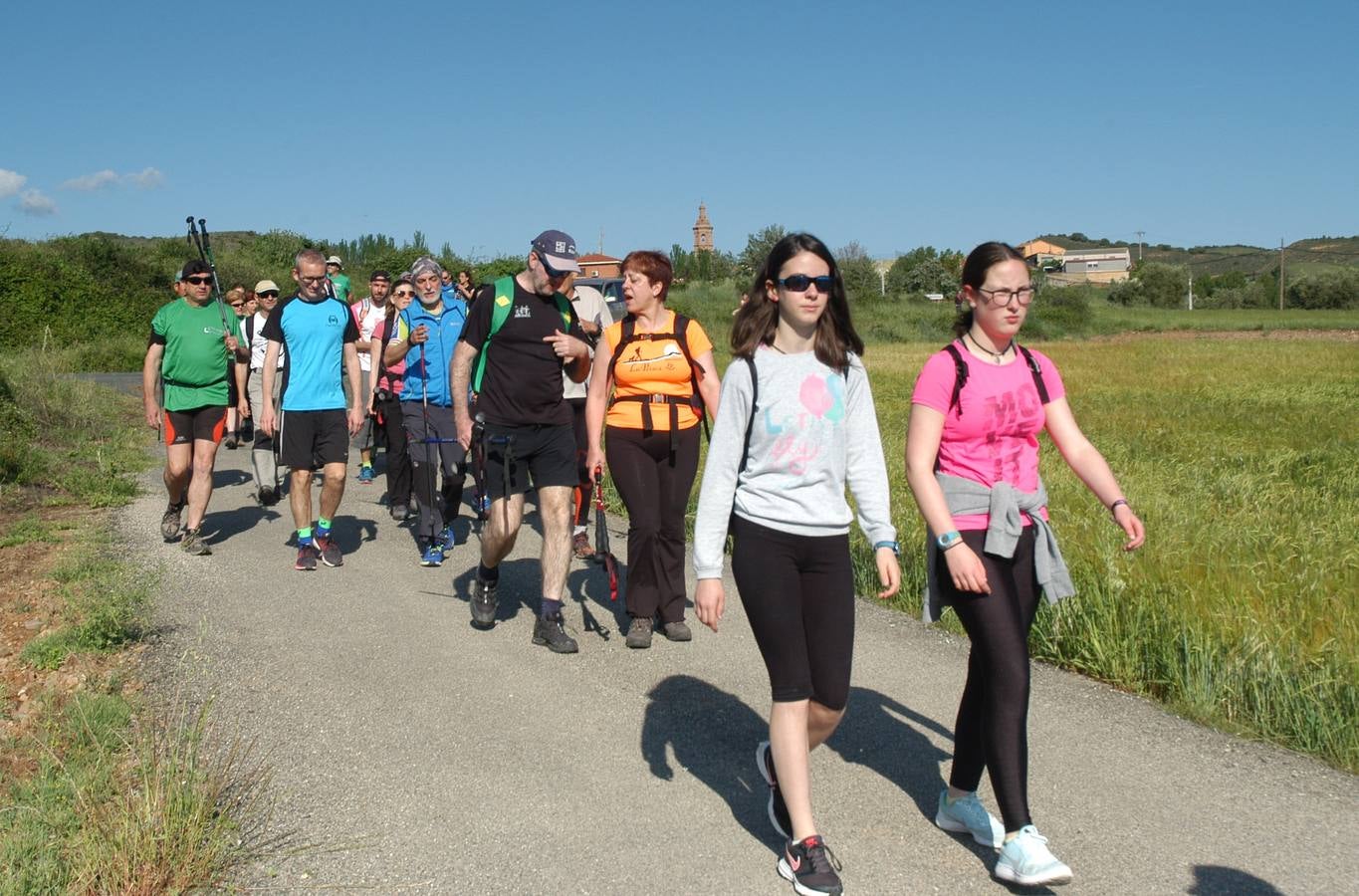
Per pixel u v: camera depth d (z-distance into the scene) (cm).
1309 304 8588
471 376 596
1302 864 370
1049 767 447
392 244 5800
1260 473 1111
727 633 620
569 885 359
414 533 858
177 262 3734
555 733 478
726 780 435
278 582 705
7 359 1645
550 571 585
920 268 7375
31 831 388
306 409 725
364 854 377
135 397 1692
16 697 521
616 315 2006
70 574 685
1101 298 8850
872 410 368
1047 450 1235
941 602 366
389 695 518
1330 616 579
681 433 600
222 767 431
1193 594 593
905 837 389
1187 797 419
